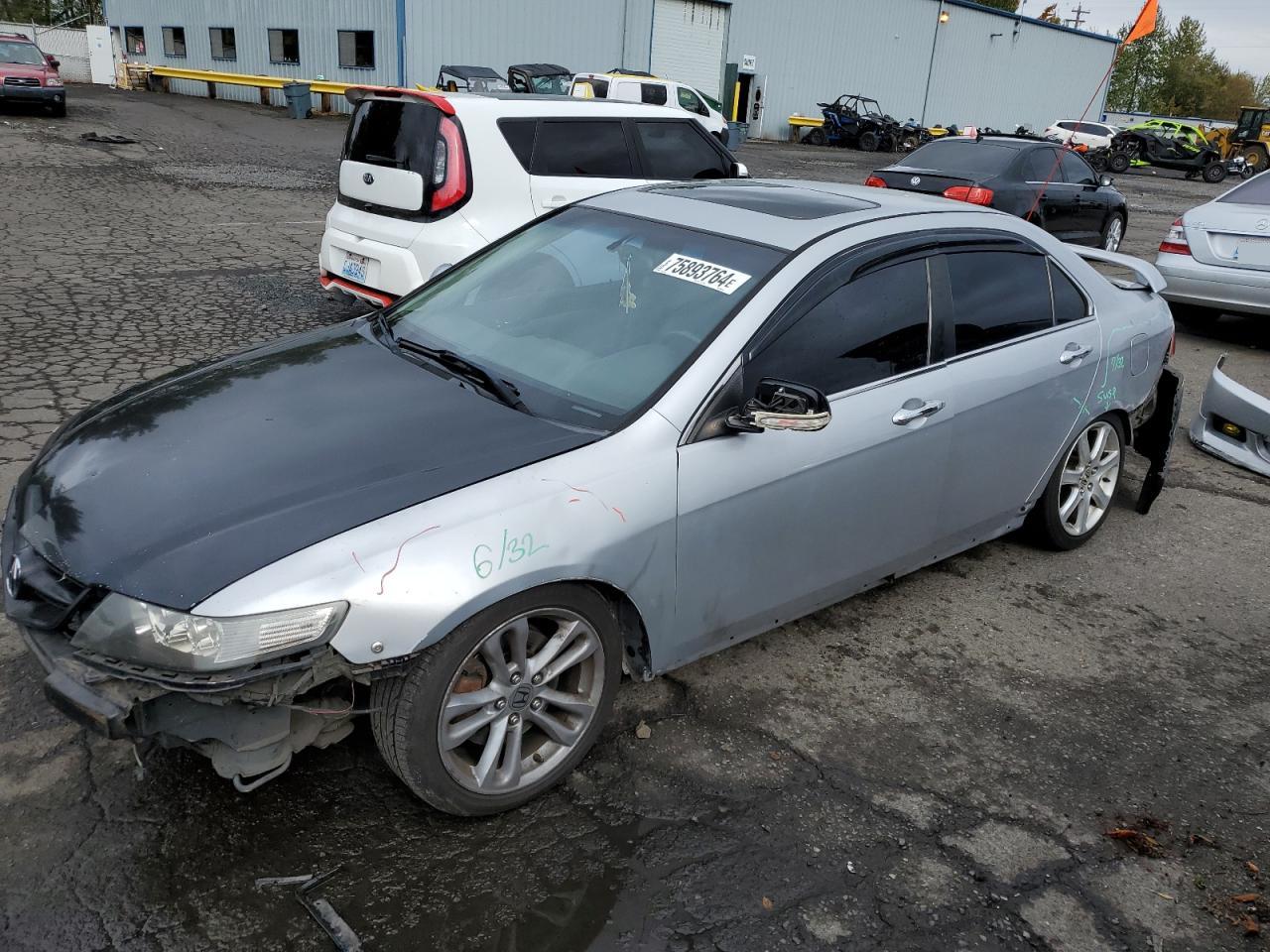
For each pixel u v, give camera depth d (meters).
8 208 11.15
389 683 2.47
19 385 5.71
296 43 29.55
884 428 3.33
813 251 3.26
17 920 2.29
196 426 2.87
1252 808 2.97
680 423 2.84
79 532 2.46
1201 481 5.70
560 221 3.93
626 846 2.65
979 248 3.82
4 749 2.84
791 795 2.89
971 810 2.89
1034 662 3.71
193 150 18.00
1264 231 8.12
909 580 4.30
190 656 2.20
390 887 2.46
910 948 2.39
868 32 36.97
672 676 3.44
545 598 2.60
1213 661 3.80
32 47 22.05
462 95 6.73
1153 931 2.50
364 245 6.68
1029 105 44.53
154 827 2.60
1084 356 4.16
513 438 2.76
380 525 2.40
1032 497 4.23
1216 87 84.12
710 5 32.16
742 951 2.35
